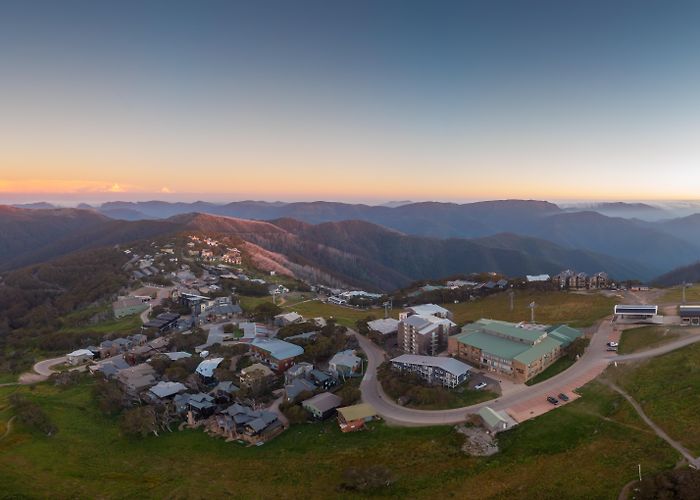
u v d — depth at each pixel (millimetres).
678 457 73000
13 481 77812
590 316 150875
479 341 123625
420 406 102062
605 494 67625
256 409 108625
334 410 104312
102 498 76062
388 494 73875
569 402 96438
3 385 128500
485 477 75562
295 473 82250
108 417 108375
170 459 90250
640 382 98875
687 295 160625
